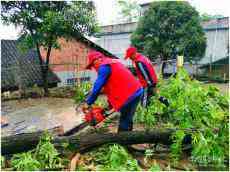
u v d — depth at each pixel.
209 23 23.19
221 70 20.34
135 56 6.45
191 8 19.36
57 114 8.37
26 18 12.43
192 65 20.09
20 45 13.52
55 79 15.61
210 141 4.46
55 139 4.34
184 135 4.45
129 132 4.49
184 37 19.06
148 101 6.40
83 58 16.42
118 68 4.43
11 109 9.45
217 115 4.92
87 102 4.44
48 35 13.03
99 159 4.28
